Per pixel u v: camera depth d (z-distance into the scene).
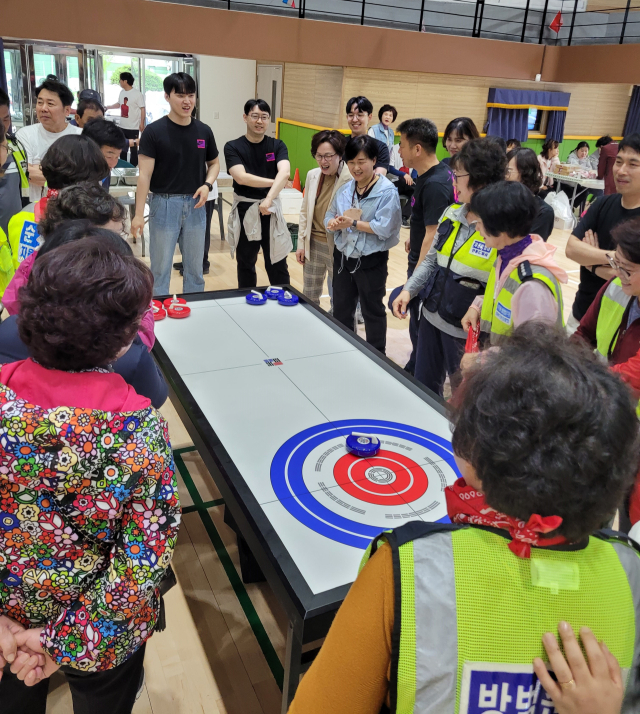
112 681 1.20
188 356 2.36
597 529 0.68
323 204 3.94
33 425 0.93
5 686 1.21
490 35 6.94
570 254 2.86
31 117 8.53
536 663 0.66
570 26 7.18
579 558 0.69
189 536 2.48
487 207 2.04
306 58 5.68
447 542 0.69
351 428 1.89
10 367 1.03
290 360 2.38
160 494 1.02
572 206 8.82
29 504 0.97
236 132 10.62
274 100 9.98
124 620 1.06
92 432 0.95
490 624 0.66
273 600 2.19
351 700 0.70
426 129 3.22
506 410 0.65
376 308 3.71
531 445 0.63
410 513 1.51
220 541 2.46
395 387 2.19
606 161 7.84
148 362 1.51
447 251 2.74
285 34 5.52
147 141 3.75
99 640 1.05
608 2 8.32
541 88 9.73
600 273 2.78
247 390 2.11
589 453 0.63
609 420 0.65
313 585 1.25
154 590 1.15
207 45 5.27
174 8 5.05
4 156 2.61
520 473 0.63
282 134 9.82
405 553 0.68
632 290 1.75
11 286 1.73
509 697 0.67
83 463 0.95
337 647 0.71
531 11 7.21
